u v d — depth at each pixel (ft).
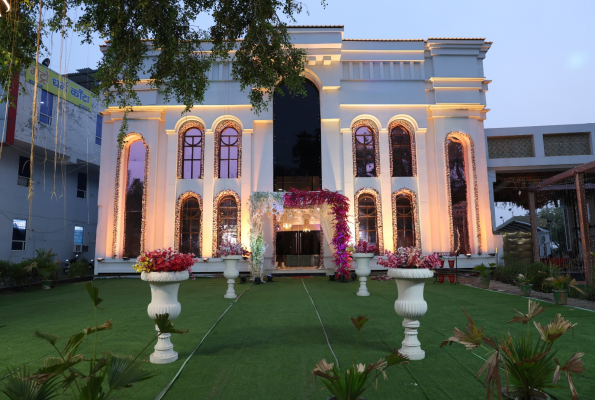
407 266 17.33
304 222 57.82
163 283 17.38
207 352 18.20
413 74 59.36
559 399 12.72
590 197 63.98
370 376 14.93
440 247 56.08
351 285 43.29
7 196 60.44
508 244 61.82
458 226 56.95
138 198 57.00
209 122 57.88
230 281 34.86
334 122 58.39
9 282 43.88
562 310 26.37
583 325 22.09
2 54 22.70
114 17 23.73
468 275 51.57
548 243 84.28
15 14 21.24
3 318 26.91
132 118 57.82
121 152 57.41
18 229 62.39
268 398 13.09
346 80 58.80
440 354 17.56
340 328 22.70
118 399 12.93
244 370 15.78
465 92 58.80
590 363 15.99
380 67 59.57
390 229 56.03
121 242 56.34
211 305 30.63
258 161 57.88
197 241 56.39
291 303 31.24
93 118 76.79
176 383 14.46
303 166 58.54
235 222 56.59
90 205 79.82
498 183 70.49
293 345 19.25
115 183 56.75
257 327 23.06
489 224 56.75
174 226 55.83
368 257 35.50
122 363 10.23
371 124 58.80
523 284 34.04
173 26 26.71
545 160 62.44
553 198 73.67
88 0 23.15
